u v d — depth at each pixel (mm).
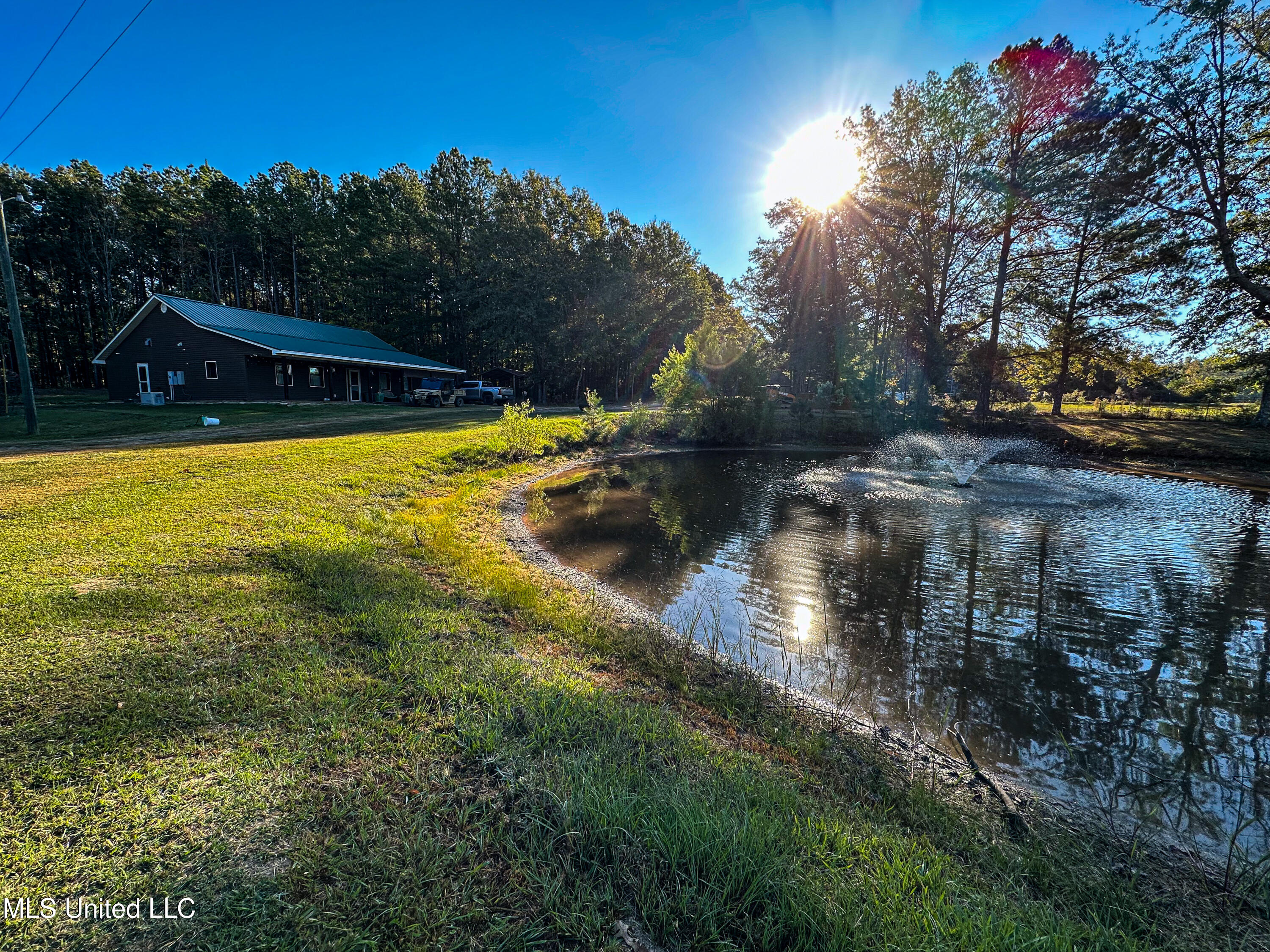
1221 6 16469
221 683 2756
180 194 40375
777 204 27734
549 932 1545
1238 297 19812
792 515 9711
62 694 2564
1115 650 4656
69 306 40062
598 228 39219
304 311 46812
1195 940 1878
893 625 5133
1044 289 23234
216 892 1592
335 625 3598
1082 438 18641
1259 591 6090
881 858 1979
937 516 9656
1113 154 19250
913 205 23469
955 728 3479
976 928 1637
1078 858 2326
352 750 2314
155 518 5754
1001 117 21141
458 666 3166
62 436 13688
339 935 1479
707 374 21078
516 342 35438
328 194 45344
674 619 5086
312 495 7418
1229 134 18281
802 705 3633
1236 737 3455
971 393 25625
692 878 1739
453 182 41188
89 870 1641
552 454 15297
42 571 4125
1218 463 15852
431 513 7602
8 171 35875
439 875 1699
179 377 23812
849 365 27219
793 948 1537
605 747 2494
